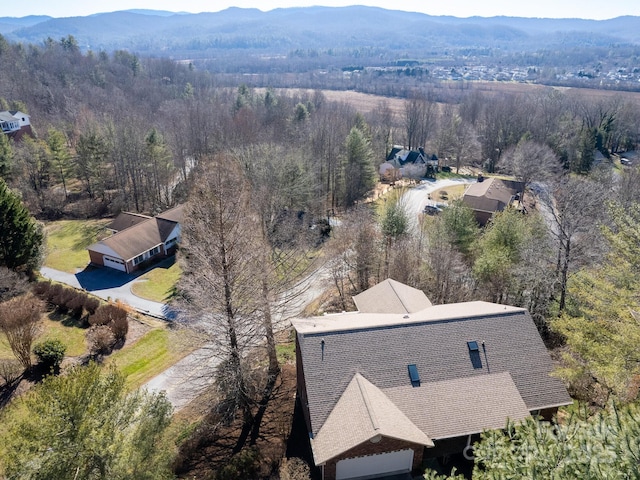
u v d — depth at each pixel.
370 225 44.34
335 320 26.80
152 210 65.44
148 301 41.09
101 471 14.63
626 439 10.80
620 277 20.39
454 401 21.30
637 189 48.31
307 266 45.50
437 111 125.44
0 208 38.19
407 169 85.12
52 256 50.31
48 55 140.75
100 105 104.44
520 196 67.19
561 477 10.88
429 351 22.84
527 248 34.16
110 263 48.19
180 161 70.38
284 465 21.67
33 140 72.00
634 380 17.72
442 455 21.23
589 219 33.88
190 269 28.67
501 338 23.69
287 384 28.08
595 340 20.28
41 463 13.64
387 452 19.97
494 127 98.94
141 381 29.19
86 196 68.38
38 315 33.09
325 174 67.94
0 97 92.12
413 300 29.78
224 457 22.66
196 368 28.23
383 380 21.77
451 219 40.41
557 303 32.28
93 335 32.66
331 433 19.97
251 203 33.84
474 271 36.34
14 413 19.91
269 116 101.88
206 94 140.88
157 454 16.73
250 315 24.98
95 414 15.07
